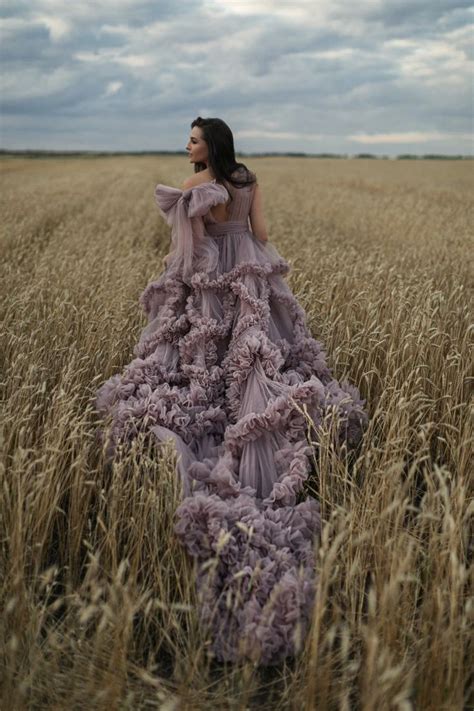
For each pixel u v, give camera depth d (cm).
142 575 258
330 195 1783
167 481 265
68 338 450
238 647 224
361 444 352
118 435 310
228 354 344
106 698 199
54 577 263
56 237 942
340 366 438
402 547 242
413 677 206
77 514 270
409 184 2459
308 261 673
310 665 194
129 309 514
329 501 284
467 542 261
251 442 301
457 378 375
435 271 663
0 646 217
